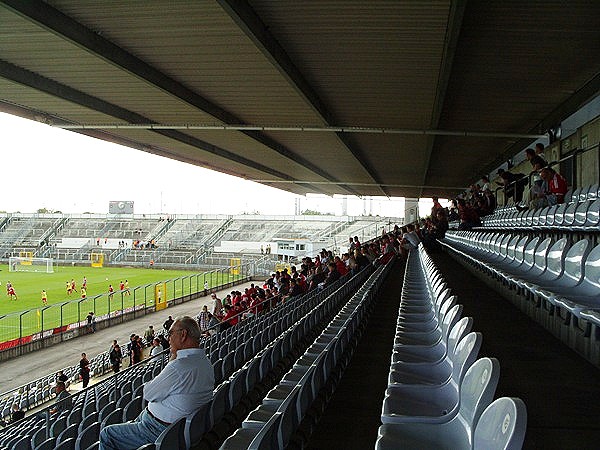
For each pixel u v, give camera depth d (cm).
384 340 570
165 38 888
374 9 753
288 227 6850
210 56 971
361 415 346
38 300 3394
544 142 1468
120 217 7756
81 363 1454
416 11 750
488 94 1178
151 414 344
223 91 1212
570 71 1006
